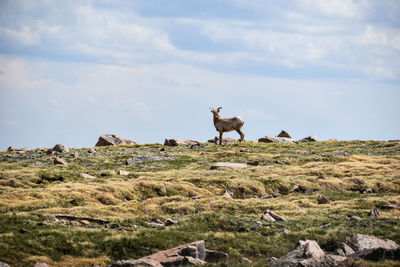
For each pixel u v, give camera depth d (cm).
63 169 16138
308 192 14300
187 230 8738
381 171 16225
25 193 11769
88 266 6956
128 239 7750
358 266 5784
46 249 7319
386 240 7812
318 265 5919
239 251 7631
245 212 11162
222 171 16450
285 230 8888
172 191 13438
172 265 6444
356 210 10969
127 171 16388
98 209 10750
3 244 7175
